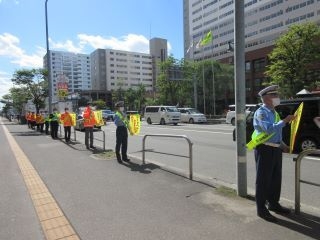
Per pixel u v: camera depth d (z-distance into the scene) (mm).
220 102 78250
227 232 4887
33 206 6422
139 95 100438
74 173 9219
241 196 6492
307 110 12086
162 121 37844
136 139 19938
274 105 5344
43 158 12250
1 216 5922
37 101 43938
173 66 62656
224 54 104125
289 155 11789
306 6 83062
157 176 8484
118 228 5188
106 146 16344
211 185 7457
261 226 5047
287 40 43656
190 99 65188
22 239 4941
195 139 18984
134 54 152750
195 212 5758
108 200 6602
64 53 85938
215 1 107000
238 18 6285
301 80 43156
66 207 6262
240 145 6449
